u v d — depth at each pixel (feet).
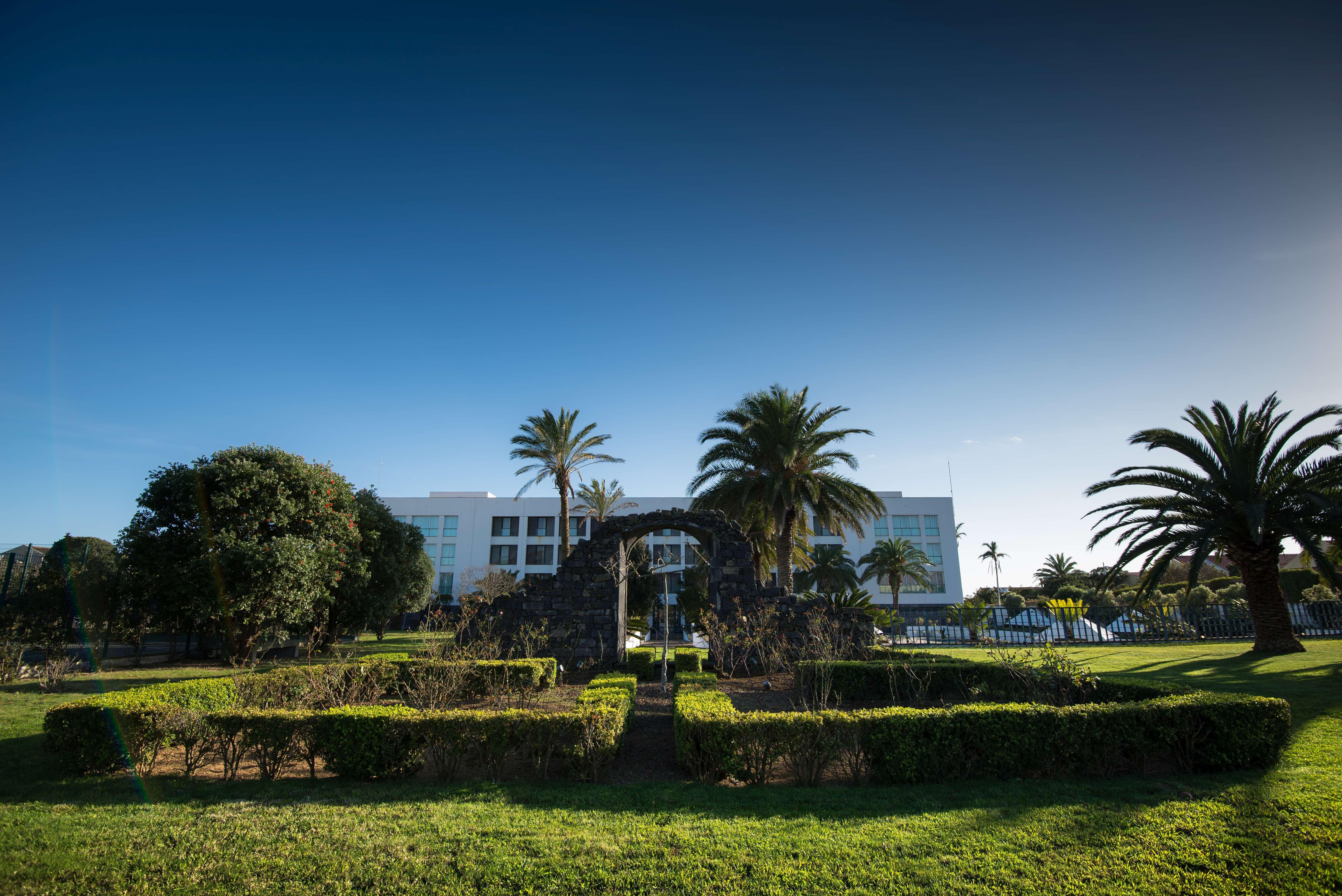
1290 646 60.23
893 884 15.46
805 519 95.86
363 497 93.81
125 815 20.71
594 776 24.95
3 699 40.68
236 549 61.21
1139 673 48.73
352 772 24.57
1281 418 61.67
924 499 208.64
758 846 17.57
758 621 58.65
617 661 61.41
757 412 87.92
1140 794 20.94
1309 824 17.71
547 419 113.80
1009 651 44.73
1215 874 15.46
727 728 23.98
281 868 16.79
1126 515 69.51
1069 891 14.98
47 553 61.98
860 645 59.31
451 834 18.76
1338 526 58.18
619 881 15.80
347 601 84.38
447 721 24.82
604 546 63.31
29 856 17.62
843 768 25.98
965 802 20.90
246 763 27.73
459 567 202.18
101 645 64.95
